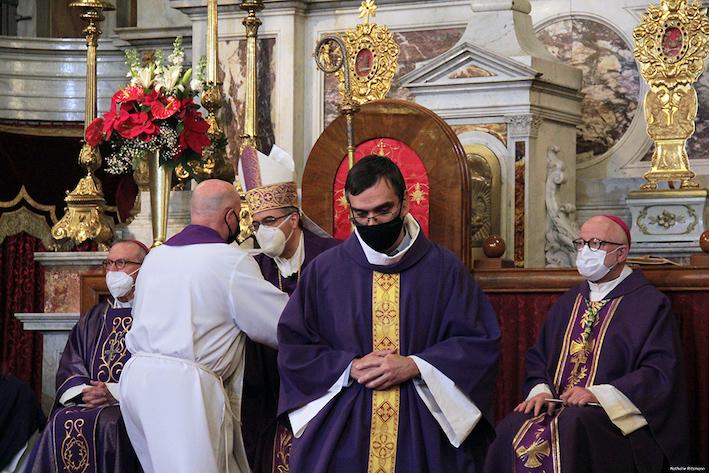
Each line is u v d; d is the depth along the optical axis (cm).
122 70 1259
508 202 837
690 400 665
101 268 837
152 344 580
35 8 1352
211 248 584
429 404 485
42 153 1191
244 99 1041
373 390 489
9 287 1170
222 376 585
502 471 618
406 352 495
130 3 1302
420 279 501
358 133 750
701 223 805
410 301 498
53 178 1189
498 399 720
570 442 590
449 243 719
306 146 1038
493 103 845
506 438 619
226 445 576
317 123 1034
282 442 573
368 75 856
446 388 481
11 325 1170
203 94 892
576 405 609
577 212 911
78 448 661
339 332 501
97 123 781
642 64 828
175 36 1209
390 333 497
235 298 576
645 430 609
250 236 802
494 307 723
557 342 661
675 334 633
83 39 1266
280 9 1029
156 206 772
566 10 965
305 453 490
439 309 499
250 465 615
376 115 744
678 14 814
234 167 965
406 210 501
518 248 831
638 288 650
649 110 827
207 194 600
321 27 1035
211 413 571
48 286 846
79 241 872
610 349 637
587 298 661
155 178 772
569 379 645
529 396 645
